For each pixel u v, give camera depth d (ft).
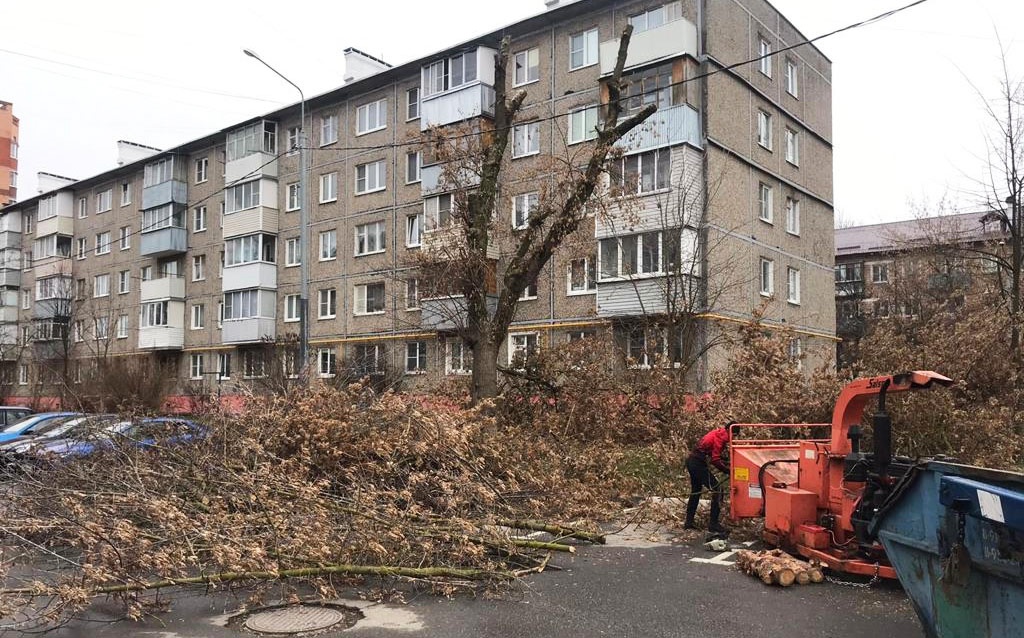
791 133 91.56
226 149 119.24
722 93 77.05
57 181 171.63
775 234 85.35
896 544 16.56
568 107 83.35
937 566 15.28
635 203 54.29
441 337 80.59
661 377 42.14
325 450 27.14
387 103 101.86
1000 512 12.94
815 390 37.73
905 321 48.29
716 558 25.72
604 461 35.06
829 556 22.76
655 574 23.66
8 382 136.56
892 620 19.12
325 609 20.21
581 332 79.20
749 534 28.94
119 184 146.10
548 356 45.27
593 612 19.88
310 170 110.63
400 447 26.78
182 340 128.88
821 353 44.60
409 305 95.04
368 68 115.14
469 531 23.07
